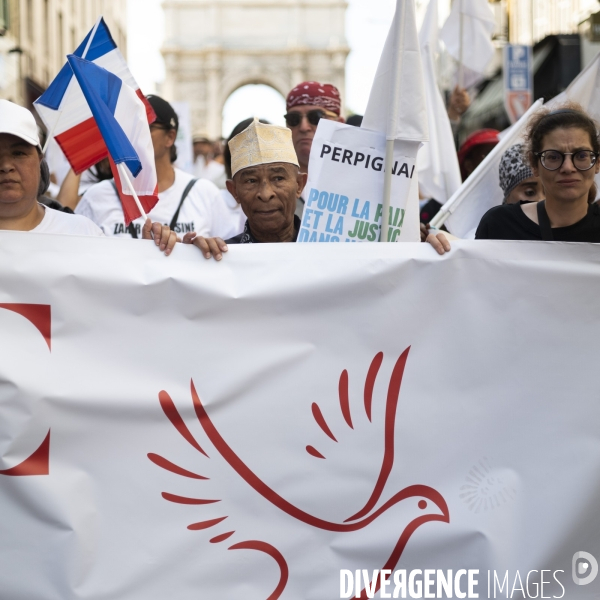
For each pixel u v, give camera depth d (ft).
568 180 11.51
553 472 10.14
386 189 11.80
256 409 9.91
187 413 9.78
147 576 9.56
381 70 12.14
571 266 10.27
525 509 10.05
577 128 11.46
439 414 10.11
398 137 11.84
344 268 10.10
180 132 31.35
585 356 10.27
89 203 16.71
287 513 9.87
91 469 9.57
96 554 9.48
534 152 11.87
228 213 17.46
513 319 10.24
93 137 13.88
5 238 9.67
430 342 10.17
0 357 9.49
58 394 9.52
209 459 9.78
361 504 9.96
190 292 9.87
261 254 10.08
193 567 9.66
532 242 10.27
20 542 9.42
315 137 12.10
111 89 11.80
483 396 10.18
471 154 19.63
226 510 9.78
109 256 9.86
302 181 13.32
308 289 10.02
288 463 9.89
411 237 12.18
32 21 73.92
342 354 10.06
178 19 235.81
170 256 9.97
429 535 9.94
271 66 234.38
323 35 234.58
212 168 42.16
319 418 9.97
